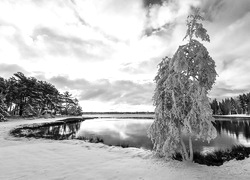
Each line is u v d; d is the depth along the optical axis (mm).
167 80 7355
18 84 40188
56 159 7086
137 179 4934
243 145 14023
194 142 15125
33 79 45594
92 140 17391
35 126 27406
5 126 23453
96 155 8062
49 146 9492
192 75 7141
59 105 68812
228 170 5734
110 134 22781
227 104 98375
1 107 32875
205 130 6410
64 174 5312
